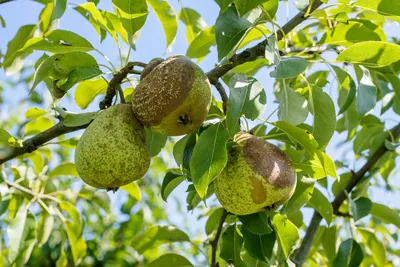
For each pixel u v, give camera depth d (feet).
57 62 2.27
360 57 2.27
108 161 2.07
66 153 5.63
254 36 2.63
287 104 2.45
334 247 3.10
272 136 2.39
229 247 2.47
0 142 2.38
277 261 2.50
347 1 2.42
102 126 2.10
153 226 2.73
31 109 2.56
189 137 2.32
